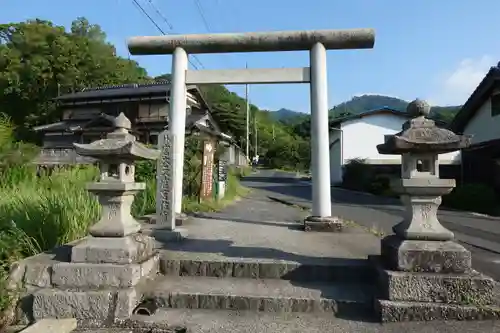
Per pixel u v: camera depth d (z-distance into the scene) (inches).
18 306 147.3
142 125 885.8
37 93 1090.7
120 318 139.5
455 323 132.1
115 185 155.7
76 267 149.3
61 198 243.0
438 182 143.5
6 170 335.3
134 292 145.7
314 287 161.8
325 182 292.5
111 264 149.9
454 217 461.4
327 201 291.3
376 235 266.1
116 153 152.2
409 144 141.9
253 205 499.8
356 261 179.5
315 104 297.0
